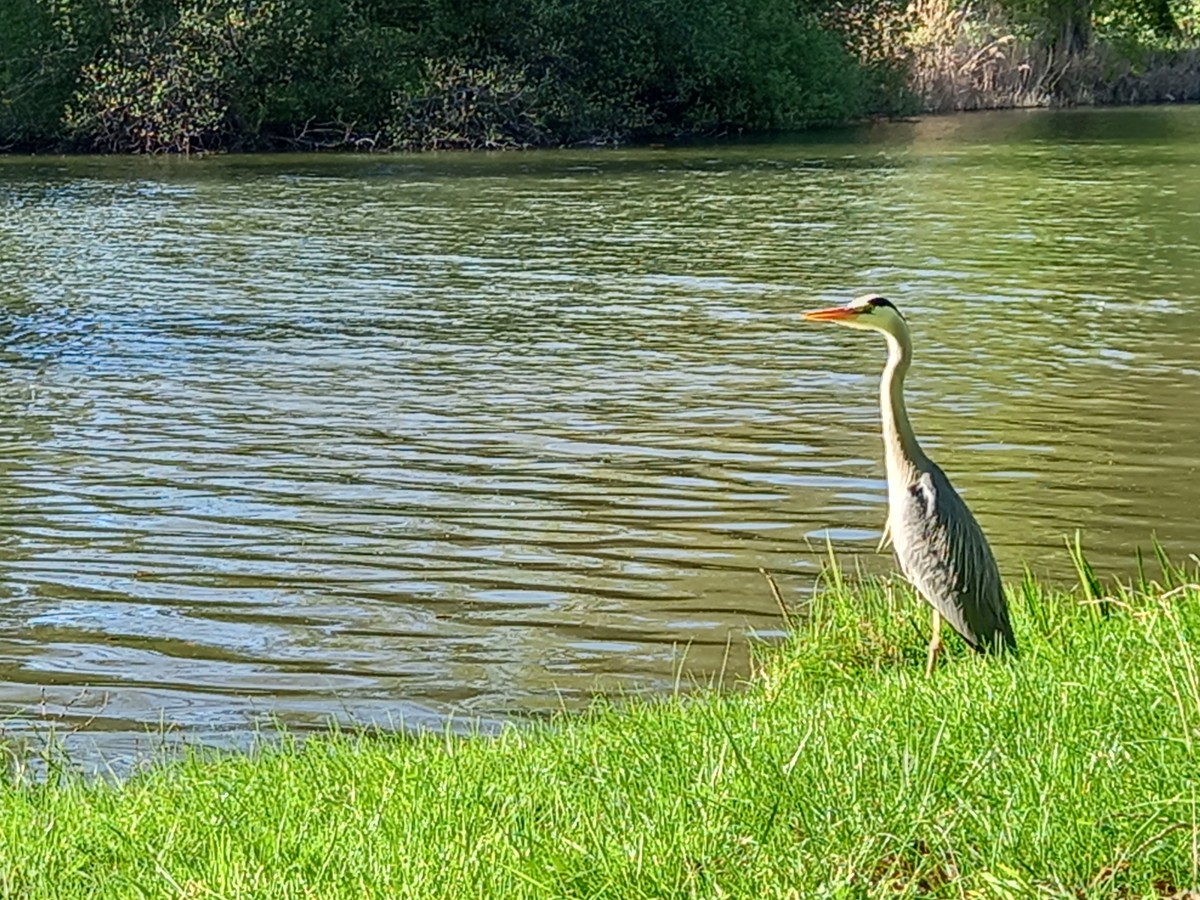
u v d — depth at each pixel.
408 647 9.70
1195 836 4.66
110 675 9.38
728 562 10.99
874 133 47.50
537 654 9.55
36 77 43.00
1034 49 57.88
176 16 43.38
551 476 13.03
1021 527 11.60
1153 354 17.14
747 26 48.19
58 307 20.69
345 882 5.12
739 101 48.06
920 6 56.91
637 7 46.03
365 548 11.41
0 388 16.28
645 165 38.75
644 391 15.84
